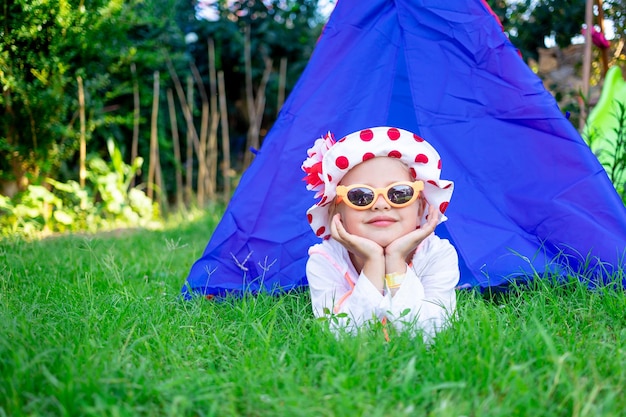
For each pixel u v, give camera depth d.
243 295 3.09
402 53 3.39
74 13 4.99
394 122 3.46
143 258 4.29
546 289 2.75
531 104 3.12
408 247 2.48
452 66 3.24
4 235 4.82
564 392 1.88
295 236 3.23
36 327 2.47
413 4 3.33
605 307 2.64
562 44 5.33
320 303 2.59
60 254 4.24
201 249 4.84
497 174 3.14
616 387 1.93
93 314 2.62
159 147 7.85
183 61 7.85
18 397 1.85
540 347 2.12
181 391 1.95
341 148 2.51
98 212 6.45
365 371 1.98
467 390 1.91
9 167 5.83
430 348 2.24
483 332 2.21
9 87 5.04
